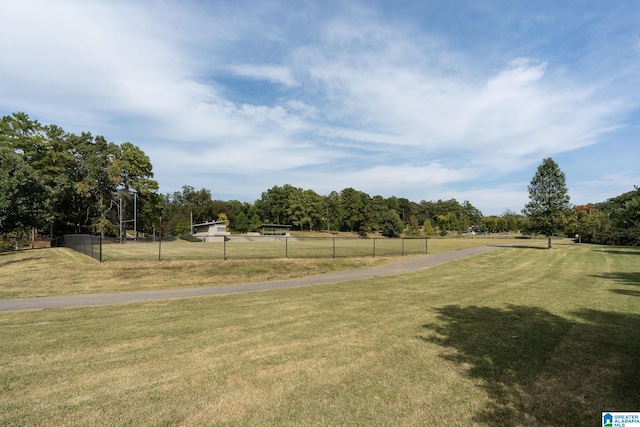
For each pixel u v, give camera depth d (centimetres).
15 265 1708
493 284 1298
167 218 10075
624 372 484
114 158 5241
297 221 9125
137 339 638
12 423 357
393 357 543
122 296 1083
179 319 787
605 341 618
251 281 1403
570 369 495
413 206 13588
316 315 816
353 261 2039
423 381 457
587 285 1272
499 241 5281
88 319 792
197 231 7650
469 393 423
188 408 389
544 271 1728
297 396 416
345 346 596
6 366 511
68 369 500
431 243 4694
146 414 375
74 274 1416
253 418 367
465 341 619
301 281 1387
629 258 2342
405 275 1566
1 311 880
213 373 484
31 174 2903
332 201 10050
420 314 822
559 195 3353
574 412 379
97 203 5022
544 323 739
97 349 584
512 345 597
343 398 411
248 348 588
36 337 652
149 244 4516
